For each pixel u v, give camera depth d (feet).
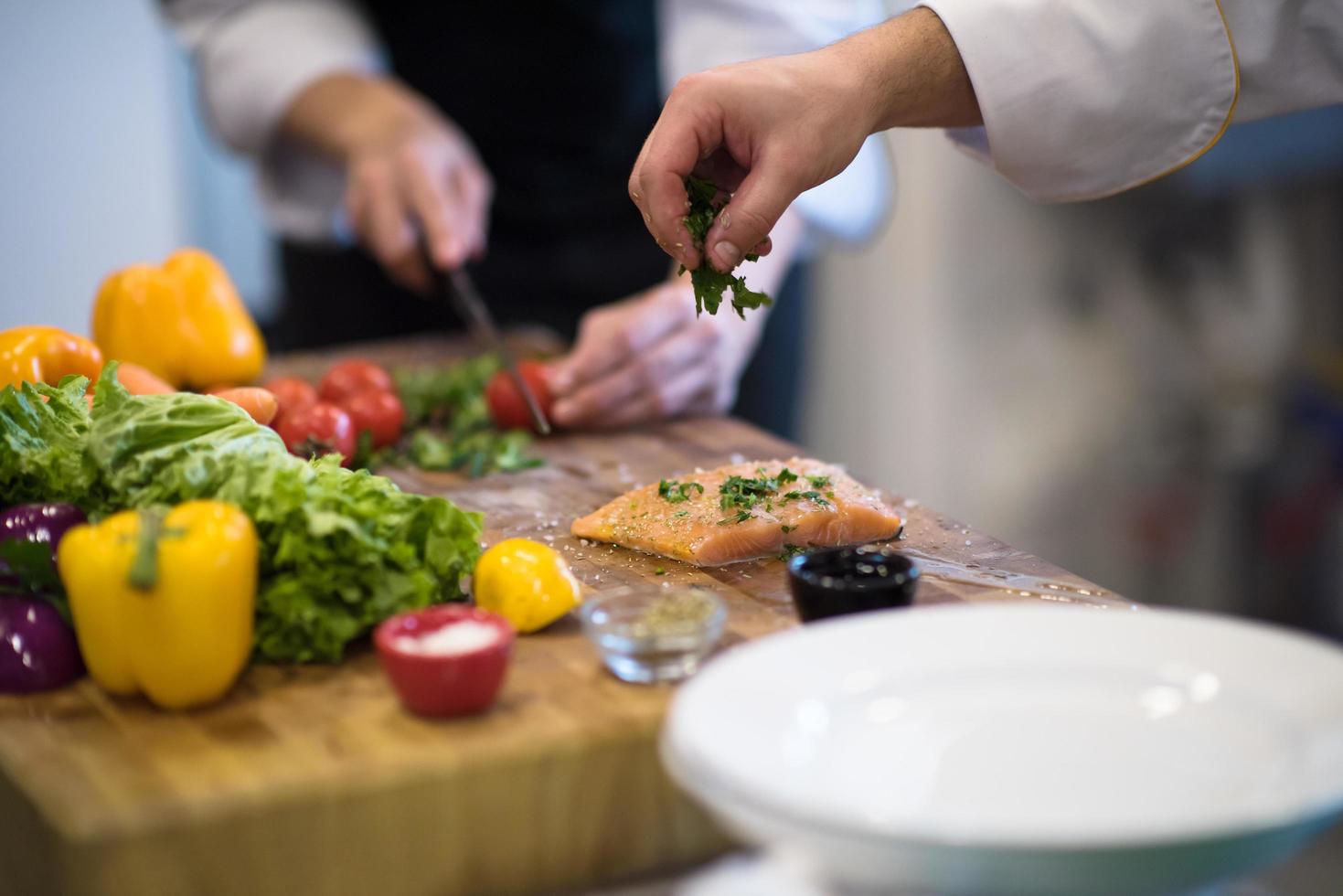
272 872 4.35
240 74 11.57
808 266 13.87
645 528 6.73
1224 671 4.39
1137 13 6.39
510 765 4.56
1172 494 15.15
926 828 3.48
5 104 17.17
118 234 18.22
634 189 5.90
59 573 5.30
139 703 5.05
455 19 11.57
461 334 12.64
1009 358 15.70
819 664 4.46
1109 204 14.57
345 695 5.05
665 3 11.53
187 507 4.98
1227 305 14.35
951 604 5.94
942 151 15.16
